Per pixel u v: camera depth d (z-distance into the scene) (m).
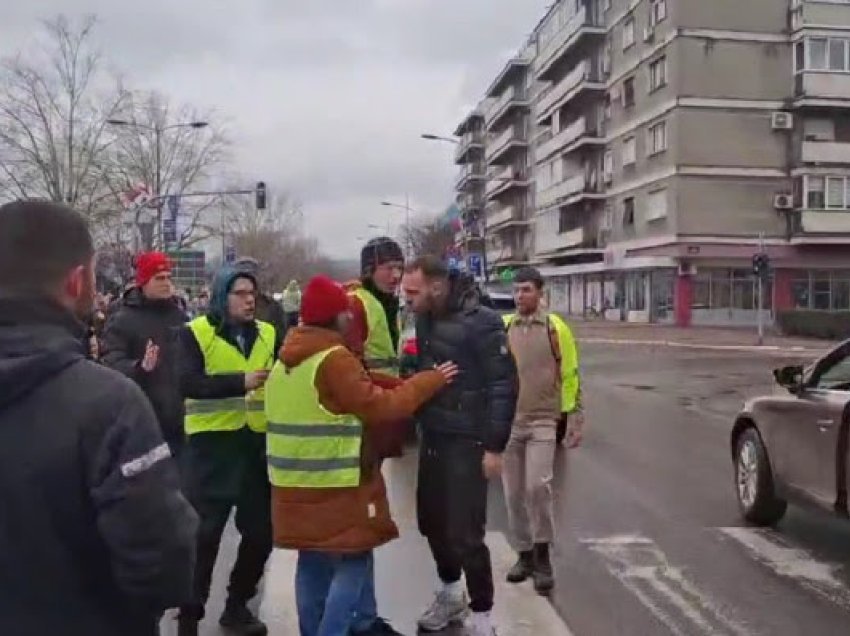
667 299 45.94
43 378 2.06
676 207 43.84
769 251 43.94
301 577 4.57
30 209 2.14
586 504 8.20
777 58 44.22
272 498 4.55
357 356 4.36
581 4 54.88
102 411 2.06
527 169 76.88
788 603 5.60
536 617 5.32
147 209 38.88
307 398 4.22
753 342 34.12
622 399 16.80
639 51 48.38
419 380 4.34
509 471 6.04
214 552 4.96
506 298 21.19
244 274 4.99
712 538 7.07
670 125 44.53
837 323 36.16
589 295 57.09
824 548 6.80
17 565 2.01
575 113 59.78
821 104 43.38
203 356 4.93
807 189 43.53
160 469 2.10
